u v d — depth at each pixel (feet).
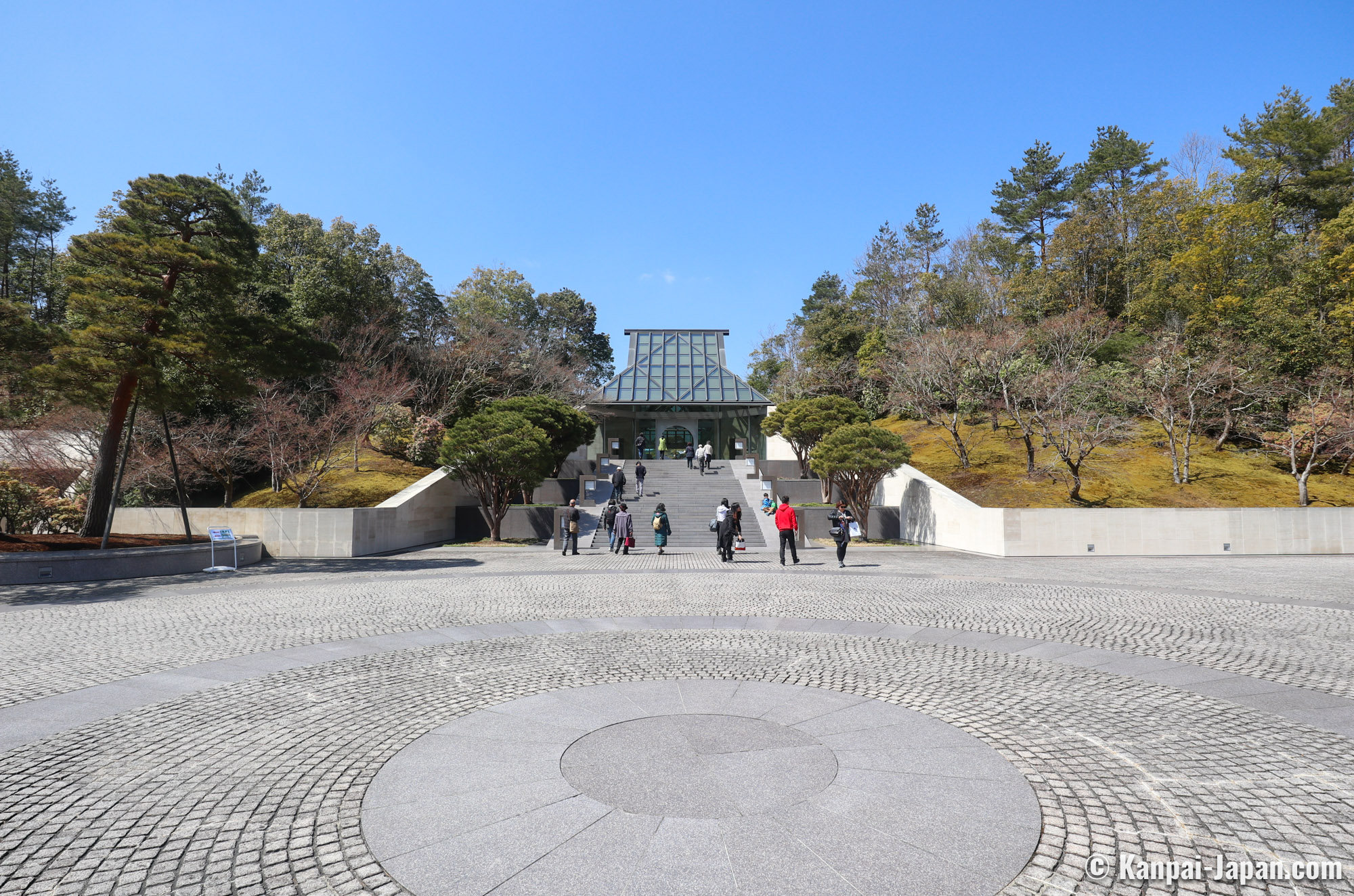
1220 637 30.01
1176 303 111.24
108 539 59.06
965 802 14.06
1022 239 169.99
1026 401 103.19
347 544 70.23
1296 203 122.11
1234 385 91.86
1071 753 16.75
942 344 110.11
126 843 12.89
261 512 71.05
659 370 166.50
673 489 105.29
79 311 55.52
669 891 10.89
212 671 25.03
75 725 19.33
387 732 18.52
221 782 15.51
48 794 14.97
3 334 51.29
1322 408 85.56
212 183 60.44
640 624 33.50
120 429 62.23
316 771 15.99
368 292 122.21
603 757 16.48
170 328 58.18
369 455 108.37
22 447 76.59
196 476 88.43
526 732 18.35
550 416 101.40
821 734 18.04
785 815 13.46
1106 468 91.91
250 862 12.12
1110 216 138.00
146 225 59.47
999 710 20.11
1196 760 16.38
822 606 38.40
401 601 40.70
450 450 80.89
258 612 37.45
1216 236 106.73
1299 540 70.90
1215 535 70.28
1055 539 68.85
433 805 14.12
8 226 120.88
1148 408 95.09
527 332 160.86
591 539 82.07
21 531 68.54
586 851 12.17
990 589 44.60
